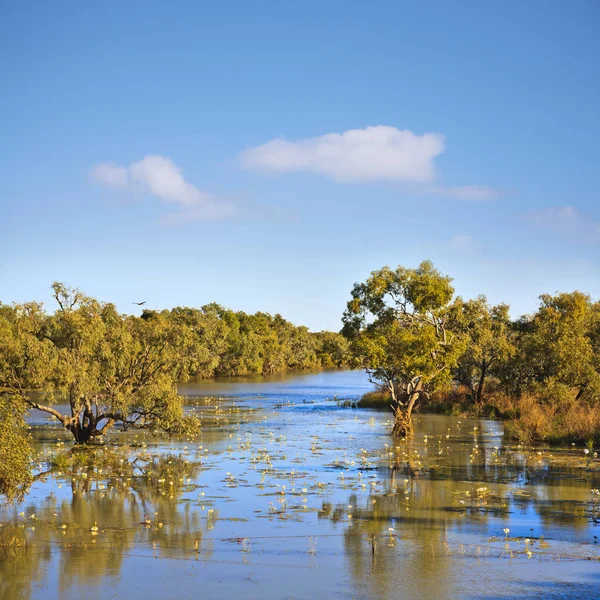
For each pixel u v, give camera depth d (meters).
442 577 14.51
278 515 19.30
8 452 19.03
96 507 20.28
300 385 88.06
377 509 19.92
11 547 16.58
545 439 33.94
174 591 13.86
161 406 32.41
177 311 129.25
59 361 30.34
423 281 37.91
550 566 15.11
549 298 48.03
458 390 54.47
